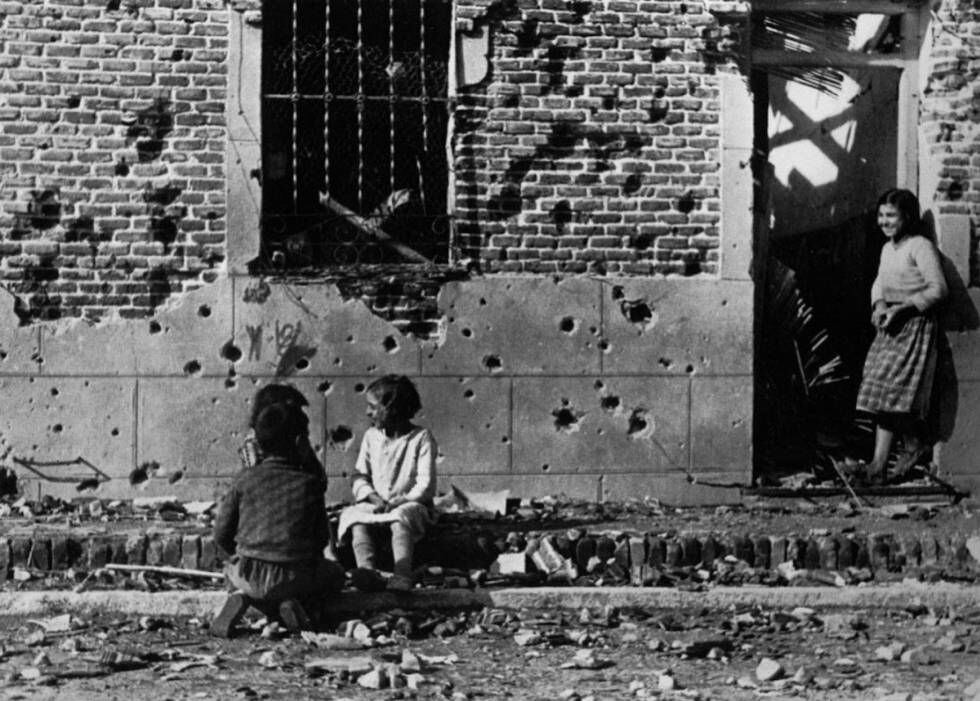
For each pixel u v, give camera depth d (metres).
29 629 8.50
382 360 11.24
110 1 11.08
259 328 11.12
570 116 11.48
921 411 11.54
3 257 10.98
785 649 8.31
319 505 8.69
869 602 9.40
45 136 11.02
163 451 11.05
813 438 12.33
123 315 11.06
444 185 11.88
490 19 11.42
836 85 12.95
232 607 8.43
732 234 11.60
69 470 10.98
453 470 11.29
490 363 11.35
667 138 11.57
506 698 7.16
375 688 7.32
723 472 11.52
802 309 12.43
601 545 9.84
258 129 11.18
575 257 11.48
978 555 9.98
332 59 11.84
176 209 11.11
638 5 11.55
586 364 11.42
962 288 11.80
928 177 12.00
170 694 7.11
